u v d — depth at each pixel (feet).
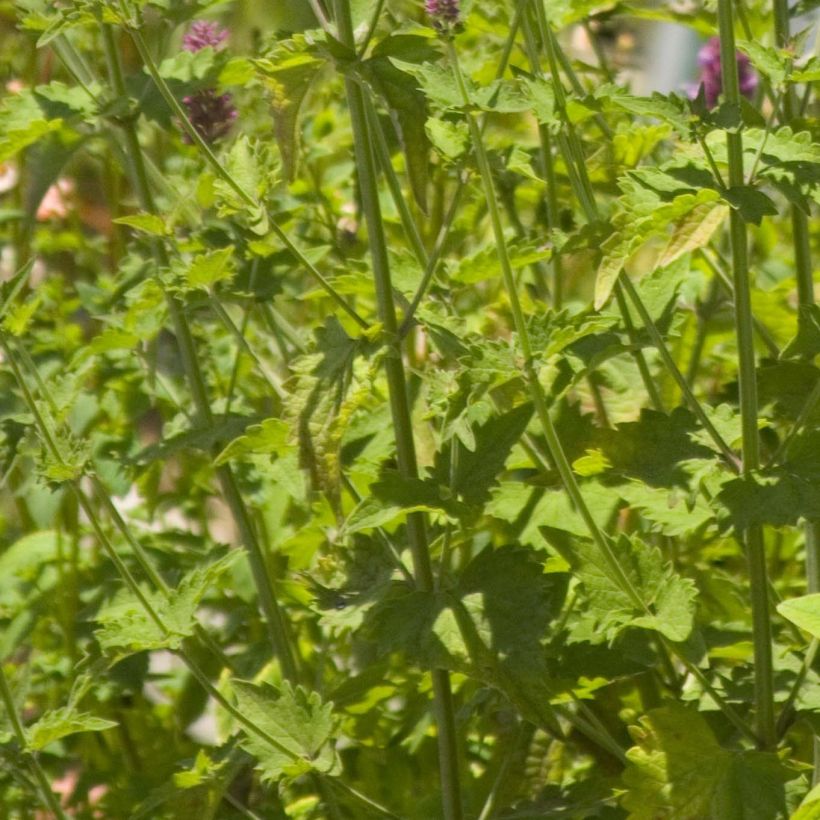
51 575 7.96
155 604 7.29
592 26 7.96
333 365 6.81
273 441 6.97
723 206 6.74
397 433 6.91
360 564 7.04
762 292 7.71
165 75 7.44
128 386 7.98
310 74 6.83
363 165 6.83
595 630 7.06
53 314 8.32
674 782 6.82
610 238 6.68
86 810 7.73
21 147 7.39
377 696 7.45
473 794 7.33
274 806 7.44
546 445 7.30
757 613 6.86
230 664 7.16
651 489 6.95
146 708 8.03
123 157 7.58
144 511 8.31
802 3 7.19
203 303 7.39
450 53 6.65
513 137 8.02
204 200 7.36
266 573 7.48
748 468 6.79
